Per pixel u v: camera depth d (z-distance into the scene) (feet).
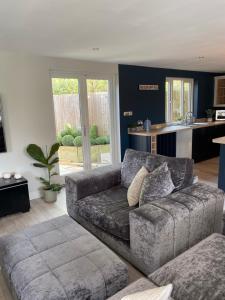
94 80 14.70
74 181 8.87
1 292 6.32
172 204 6.45
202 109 22.24
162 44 10.21
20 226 9.87
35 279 4.82
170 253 6.13
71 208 9.36
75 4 5.89
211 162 18.80
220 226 7.45
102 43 9.80
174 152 17.37
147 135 15.06
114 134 16.29
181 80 20.29
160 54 12.44
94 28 7.83
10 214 10.86
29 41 9.27
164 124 18.85
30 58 11.80
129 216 6.51
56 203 12.00
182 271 4.34
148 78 17.20
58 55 12.18
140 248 6.30
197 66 17.61
